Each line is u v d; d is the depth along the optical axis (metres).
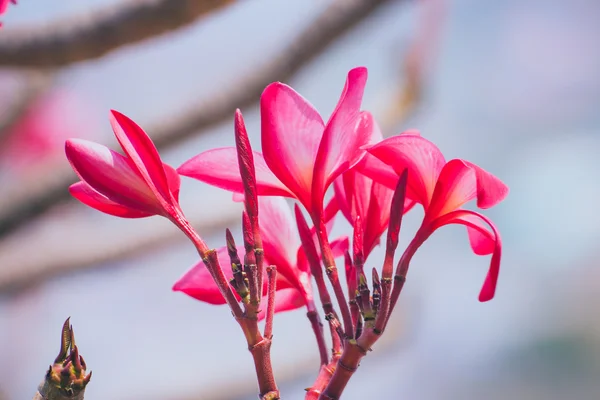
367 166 0.82
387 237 0.78
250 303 0.77
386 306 0.77
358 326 0.79
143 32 1.03
